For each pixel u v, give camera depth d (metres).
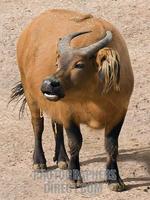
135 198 22.16
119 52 21.73
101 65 20.62
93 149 26.91
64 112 22.23
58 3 44.50
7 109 31.86
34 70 23.69
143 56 36.50
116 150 22.69
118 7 42.94
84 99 21.61
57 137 25.12
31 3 45.09
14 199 22.73
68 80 20.75
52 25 23.95
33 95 24.52
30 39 24.69
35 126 25.31
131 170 24.59
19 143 27.84
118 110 22.08
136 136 28.06
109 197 22.30
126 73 21.92
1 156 26.53
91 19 22.92
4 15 43.62
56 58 22.09
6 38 40.50
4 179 24.34
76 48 21.02
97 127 22.55
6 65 37.28
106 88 20.75
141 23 40.62
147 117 29.80
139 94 32.16
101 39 21.38
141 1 43.50
